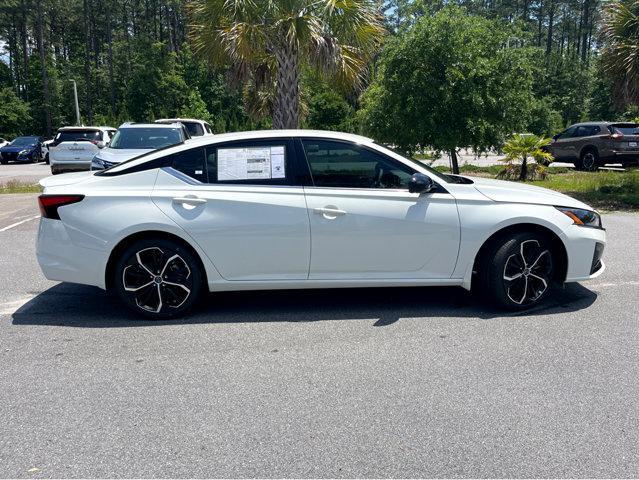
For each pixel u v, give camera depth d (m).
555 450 2.83
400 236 4.71
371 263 4.75
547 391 3.44
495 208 4.78
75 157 16.69
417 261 4.78
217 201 4.64
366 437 2.96
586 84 56.12
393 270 4.79
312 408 3.26
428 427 3.05
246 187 4.71
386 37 12.87
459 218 4.75
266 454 2.82
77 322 4.76
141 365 3.87
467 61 12.32
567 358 3.91
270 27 11.20
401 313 4.90
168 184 4.72
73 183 4.84
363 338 4.32
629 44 11.21
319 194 4.69
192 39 12.48
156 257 4.69
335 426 3.07
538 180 15.24
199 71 55.31
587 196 11.99
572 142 19.39
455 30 12.39
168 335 4.44
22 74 63.69
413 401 3.33
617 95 11.92
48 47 65.44
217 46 11.88
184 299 4.75
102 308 5.13
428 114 12.54
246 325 4.64
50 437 2.99
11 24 60.94
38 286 5.85
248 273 4.73
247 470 2.69
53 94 57.56
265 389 3.50
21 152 30.16
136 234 4.67
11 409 3.29
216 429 3.05
